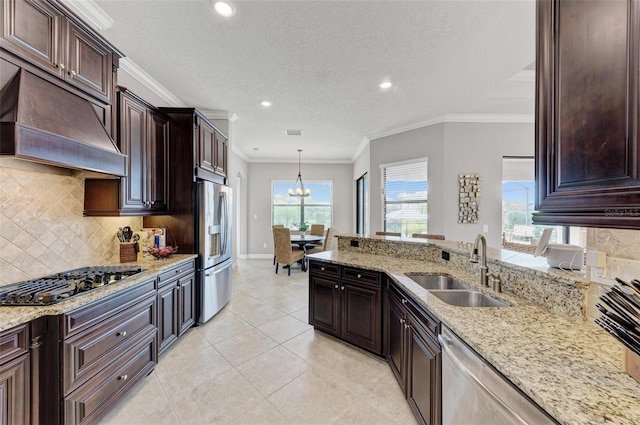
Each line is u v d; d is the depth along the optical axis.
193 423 1.62
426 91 3.30
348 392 1.90
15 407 1.26
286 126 4.64
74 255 2.10
